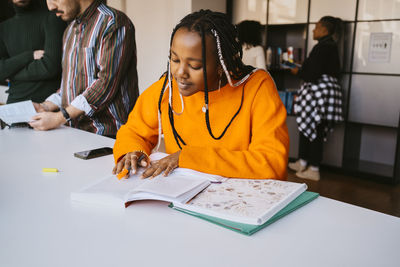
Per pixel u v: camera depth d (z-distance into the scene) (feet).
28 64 7.46
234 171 3.63
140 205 3.13
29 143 5.19
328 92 11.06
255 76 4.10
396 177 11.23
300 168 11.96
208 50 3.45
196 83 3.58
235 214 2.76
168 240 2.55
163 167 3.71
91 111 5.97
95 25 5.93
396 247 2.47
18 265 2.26
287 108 13.24
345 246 2.47
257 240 2.55
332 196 10.25
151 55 15.47
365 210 3.03
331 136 12.55
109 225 2.77
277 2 13.14
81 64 6.19
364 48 11.80
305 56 12.91
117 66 5.94
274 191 3.22
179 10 13.79
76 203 3.17
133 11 15.56
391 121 11.59
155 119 4.60
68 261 2.30
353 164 12.55
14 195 3.34
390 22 11.21
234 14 14.26
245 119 4.01
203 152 3.79
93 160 4.42
